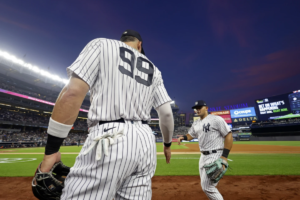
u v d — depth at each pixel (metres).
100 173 0.76
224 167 2.13
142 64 1.11
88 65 0.84
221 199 2.20
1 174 5.43
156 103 1.16
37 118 41.38
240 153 11.83
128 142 0.83
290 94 44.00
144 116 1.03
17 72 41.88
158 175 5.12
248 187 3.88
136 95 0.98
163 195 3.50
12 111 37.19
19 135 33.62
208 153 2.40
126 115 0.91
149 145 0.94
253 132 39.53
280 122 36.56
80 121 51.00
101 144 0.77
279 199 3.17
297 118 40.84
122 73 0.95
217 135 2.43
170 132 1.28
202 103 2.78
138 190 0.89
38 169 0.83
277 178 4.55
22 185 4.27
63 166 0.96
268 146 18.98
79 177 0.80
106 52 0.93
